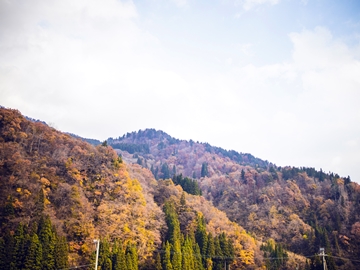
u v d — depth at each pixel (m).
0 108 100.62
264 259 108.75
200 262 92.38
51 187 87.75
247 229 150.75
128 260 76.50
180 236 96.75
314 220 152.38
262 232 147.00
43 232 69.75
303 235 137.12
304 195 172.38
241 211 167.25
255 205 166.50
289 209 161.25
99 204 91.12
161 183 134.75
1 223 73.69
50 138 103.50
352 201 160.12
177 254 85.38
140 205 96.94
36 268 65.19
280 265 110.19
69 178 93.31
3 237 69.62
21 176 84.38
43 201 79.94
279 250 114.25
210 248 98.19
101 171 100.06
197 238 101.50
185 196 126.44
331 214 154.00
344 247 130.00
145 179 133.50
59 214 82.12
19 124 100.44
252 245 110.75
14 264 64.75
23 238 67.62
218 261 98.25
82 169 98.06
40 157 95.38
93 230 80.88
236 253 104.50
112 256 75.69
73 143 107.69
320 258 104.69
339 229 140.88
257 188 183.25
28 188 82.38
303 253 130.75
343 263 120.69
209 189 198.88
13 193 80.00
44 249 67.94
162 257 84.88
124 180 100.31
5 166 85.56
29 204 78.75
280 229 147.38
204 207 124.19
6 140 94.44
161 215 102.38
